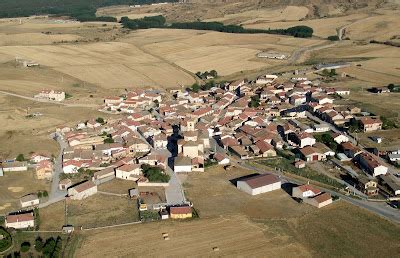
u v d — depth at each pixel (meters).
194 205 179.38
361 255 146.88
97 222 167.88
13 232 162.00
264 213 172.50
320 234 158.12
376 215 169.38
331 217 168.75
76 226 165.50
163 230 161.38
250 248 150.25
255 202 181.00
